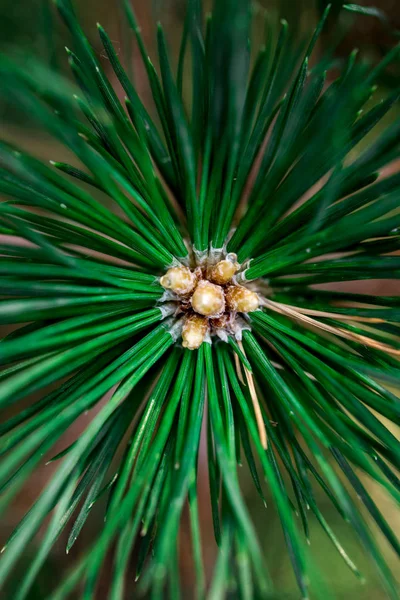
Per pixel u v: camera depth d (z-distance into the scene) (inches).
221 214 6.2
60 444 10.8
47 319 6.2
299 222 6.2
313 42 5.8
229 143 5.6
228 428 5.8
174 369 6.3
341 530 9.9
